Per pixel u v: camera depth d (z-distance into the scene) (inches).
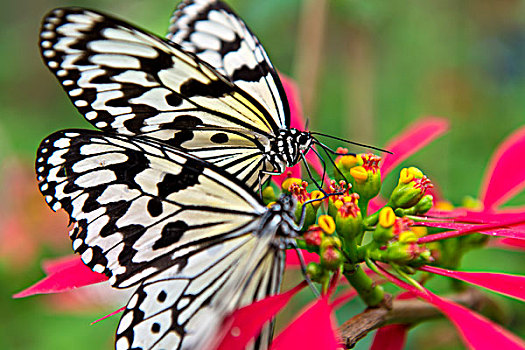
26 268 23.2
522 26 25.7
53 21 15.9
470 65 24.8
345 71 22.0
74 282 16.1
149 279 15.7
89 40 16.1
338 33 21.9
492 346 14.9
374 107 22.0
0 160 24.4
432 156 22.1
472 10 24.5
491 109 24.8
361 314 16.5
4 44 35.9
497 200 17.7
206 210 15.7
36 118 30.6
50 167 15.9
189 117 16.9
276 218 15.7
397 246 16.1
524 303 19.1
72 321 22.0
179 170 15.7
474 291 17.6
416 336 19.7
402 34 23.4
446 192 22.1
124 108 16.5
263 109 17.3
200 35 17.4
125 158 15.8
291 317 20.1
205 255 15.6
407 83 23.8
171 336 15.6
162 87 16.6
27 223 23.3
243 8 21.4
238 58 17.2
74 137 15.8
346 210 16.2
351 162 17.0
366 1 21.0
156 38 16.3
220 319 14.9
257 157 17.4
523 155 17.8
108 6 27.6
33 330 22.0
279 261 15.7
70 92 16.2
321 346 14.8
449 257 17.5
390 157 18.0
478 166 22.9
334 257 15.9
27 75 35.5
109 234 15.8
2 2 36.8
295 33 22.0
